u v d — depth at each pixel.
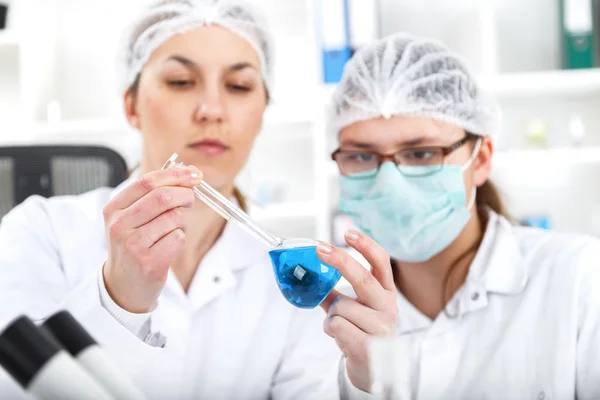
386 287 1.05
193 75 1.41
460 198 1.46
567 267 1.38
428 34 3.19
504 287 1.42
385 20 3.20
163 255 0.96
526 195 3.12
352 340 0.99
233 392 1.38
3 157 1.74
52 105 3.12
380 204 1.47
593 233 3.07
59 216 1.47
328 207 2.92
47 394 0.43
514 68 3.17
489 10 2.91
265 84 1.66
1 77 3.29
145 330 1.03
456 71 1.53
